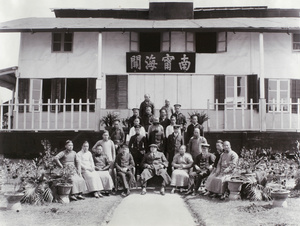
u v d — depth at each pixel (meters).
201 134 13.92
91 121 18.22
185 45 18.81
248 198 10.80
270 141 15.81
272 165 12.43
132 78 18.70
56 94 18.55
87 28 16.30
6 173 12.46
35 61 18.80
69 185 10.70
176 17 20.33
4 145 16.19
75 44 18.84
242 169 11.11
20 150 16.06
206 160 11.95
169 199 10.87
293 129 16.05
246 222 8.62
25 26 16.55
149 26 16.44
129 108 18.58
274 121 16.52
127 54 18.38
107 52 18.78
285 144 15.81
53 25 16.84
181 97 18.58
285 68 18.59
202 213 9.34
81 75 18.70
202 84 18.64
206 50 18.81
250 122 17.92
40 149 15.93
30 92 18.66
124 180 11.50
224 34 18.72
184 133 14.43
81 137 15.84
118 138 13.64
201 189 12.26
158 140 12.94
